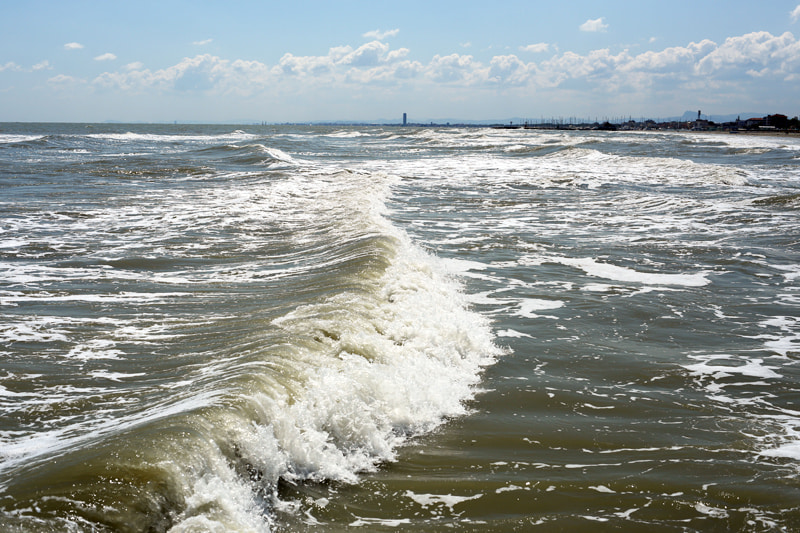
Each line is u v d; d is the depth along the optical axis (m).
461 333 6.99
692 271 11.39
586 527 3.84
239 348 5.97
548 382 6.34
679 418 5.56
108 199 17.45
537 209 18.38
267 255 11.02
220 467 3.76
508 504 4.08
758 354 7.29
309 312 6.99
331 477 4.28
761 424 5.45
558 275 10.91
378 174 24.88
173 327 6.99
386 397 5.21
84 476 3.37
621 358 7.08
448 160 36.16
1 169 24.62
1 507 3.13
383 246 10.30
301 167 27.95
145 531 3.14
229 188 20.44
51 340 6.52
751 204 19.12
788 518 3.96
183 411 4.23
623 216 17.28
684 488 4.31
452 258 11.91
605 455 4.82
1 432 4.44
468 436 5.08
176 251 11.25
